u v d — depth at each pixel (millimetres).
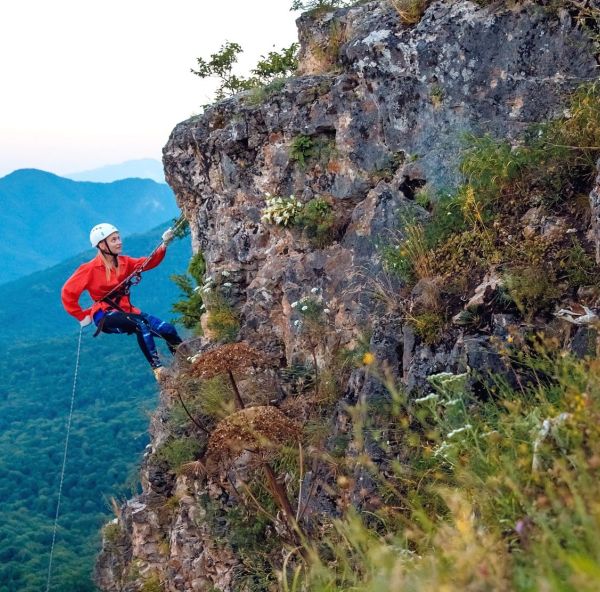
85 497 128250
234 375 9273
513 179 7195
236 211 10836
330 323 8625
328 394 8086
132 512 11664
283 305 9461
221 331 10383
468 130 8352
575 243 6246
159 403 11156
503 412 4926
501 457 3668
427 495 5102
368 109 9383
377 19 9562
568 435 3404
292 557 7227
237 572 8211
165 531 11148
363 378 7395
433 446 5590
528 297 6059
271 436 6523
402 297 7605
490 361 5852
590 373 3922
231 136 10625
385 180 9133
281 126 10203
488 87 8297
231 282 10828
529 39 8031
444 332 6504
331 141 9828
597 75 7625
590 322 5395
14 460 158000
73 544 100250
